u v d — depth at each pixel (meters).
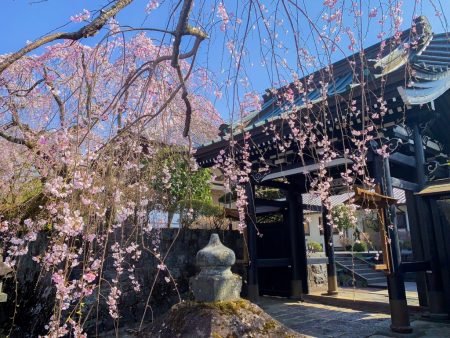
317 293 9.08
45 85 4.27
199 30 2.30
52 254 3.47
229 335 1.55
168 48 3.36
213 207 9.01
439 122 7.44
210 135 6.71
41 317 5.27
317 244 15.21
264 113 8.48
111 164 3.08
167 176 5.47
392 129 5.74
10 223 4.43
